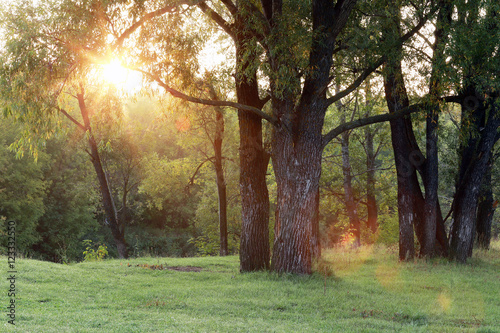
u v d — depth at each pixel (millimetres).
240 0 11297
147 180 26703
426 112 12312
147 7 10086
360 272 12156
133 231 46000
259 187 12789
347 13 11219
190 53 11406
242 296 8781
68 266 12305
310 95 11461
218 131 22219
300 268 11250
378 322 6910
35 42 8984
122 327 6047
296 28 10844
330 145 25484
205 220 30516
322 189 26203
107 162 25484
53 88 9469
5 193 29859
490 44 11680
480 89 12258
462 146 16219
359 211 29547
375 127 23984
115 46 9734
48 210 34750
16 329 5551
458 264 13875
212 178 29969
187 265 14430
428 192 14820
